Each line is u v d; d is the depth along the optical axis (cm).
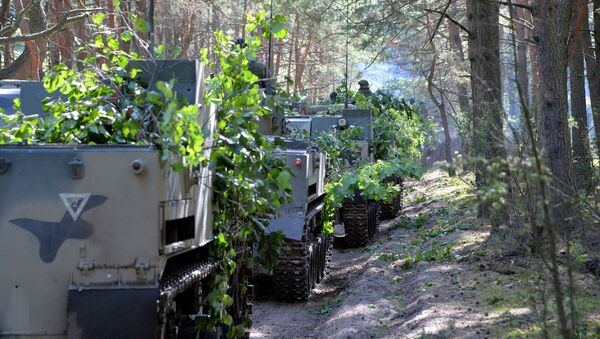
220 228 749
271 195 794
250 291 887
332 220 1630
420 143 2867
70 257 584
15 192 585
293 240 1228
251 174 767
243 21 3606
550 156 1262
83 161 584
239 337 834
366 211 1888
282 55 5000
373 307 1047
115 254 584
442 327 853
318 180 1398
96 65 766
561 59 1291
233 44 805
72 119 673
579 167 1441
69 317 573
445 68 3728
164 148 588
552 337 691
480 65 1488
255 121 798
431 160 4484
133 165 581
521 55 2931
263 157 788
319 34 3694
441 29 4050
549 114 1275
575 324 642
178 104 612
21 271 584
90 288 580
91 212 584
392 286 1209
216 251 753
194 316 729
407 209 2559
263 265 893
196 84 695
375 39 2412
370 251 1816
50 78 682
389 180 2328
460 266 1212
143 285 583
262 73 1253
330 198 1539
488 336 792
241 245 838
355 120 2144
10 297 585
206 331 735
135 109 660
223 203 757
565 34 1298
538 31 1302
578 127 1942
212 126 726
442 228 1748
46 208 584
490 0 1362
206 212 707
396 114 2456
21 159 585
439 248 1432
